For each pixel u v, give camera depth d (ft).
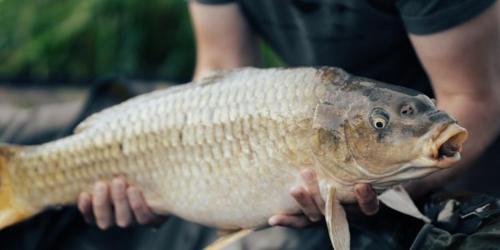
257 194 6.67
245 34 9.34
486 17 7.17
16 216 7.84
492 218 6.73
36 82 12.42
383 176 6.28
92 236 9.23
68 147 7.52
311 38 8.31
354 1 7.86
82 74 14.17
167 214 7.38
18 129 9.74
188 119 6.89
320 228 8.15
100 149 7.34
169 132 6.97
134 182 7.25
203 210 6.95
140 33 14.10
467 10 7.13
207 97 6.87
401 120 6.18
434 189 7.57
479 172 9.21
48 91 12.32
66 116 9.83
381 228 7.48
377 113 6.23
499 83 7.47
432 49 7.37
